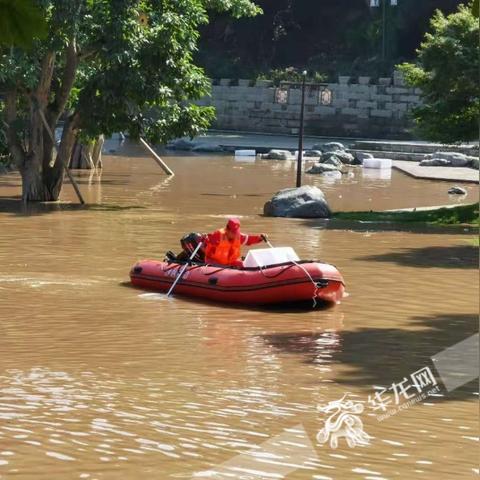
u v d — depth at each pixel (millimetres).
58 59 48906
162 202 48812
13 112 47312
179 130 47688
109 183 58562
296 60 105500
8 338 19062
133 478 11320
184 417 13891
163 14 45781
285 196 43438
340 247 32969
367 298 24203
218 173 67125
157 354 18000
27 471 11500
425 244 33812
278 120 98688
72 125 47188
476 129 43125
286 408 14430
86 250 31234
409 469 11711
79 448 12398
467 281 26484
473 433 13188
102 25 44906
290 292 22906
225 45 108625
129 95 45594
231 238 25250
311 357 17953
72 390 15266
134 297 23859
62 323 20625
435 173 67312
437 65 42531
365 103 93375
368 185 60969
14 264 28203
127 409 14250
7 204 46344
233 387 15664
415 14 95312
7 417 13695
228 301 23562
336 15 104375
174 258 25609
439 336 19906
